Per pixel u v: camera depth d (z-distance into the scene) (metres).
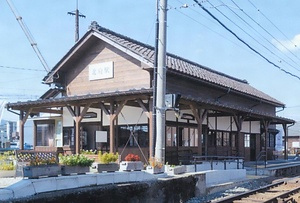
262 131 28.47
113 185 9.55
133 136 18.34
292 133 55.56
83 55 20.66
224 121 22.89
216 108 18.12
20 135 19.75
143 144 17.91
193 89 19.64
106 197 9.05
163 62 12.62
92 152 17.53
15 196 7.57
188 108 18.14
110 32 19.91
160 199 10.84
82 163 9.84
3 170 11.11
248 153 26.27
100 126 19.56
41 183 8.24
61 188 8.70
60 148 20.72
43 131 22.48
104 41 19.48
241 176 17.23
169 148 17.92
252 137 27.11
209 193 13.44
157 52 12.82
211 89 21.27
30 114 21.12
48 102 17.84
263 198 11.27
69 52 20.38
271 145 31.48
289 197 11.79
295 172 23.77
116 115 16.28
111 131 16.33
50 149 20.88
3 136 42.09
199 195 12.80
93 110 19.88
